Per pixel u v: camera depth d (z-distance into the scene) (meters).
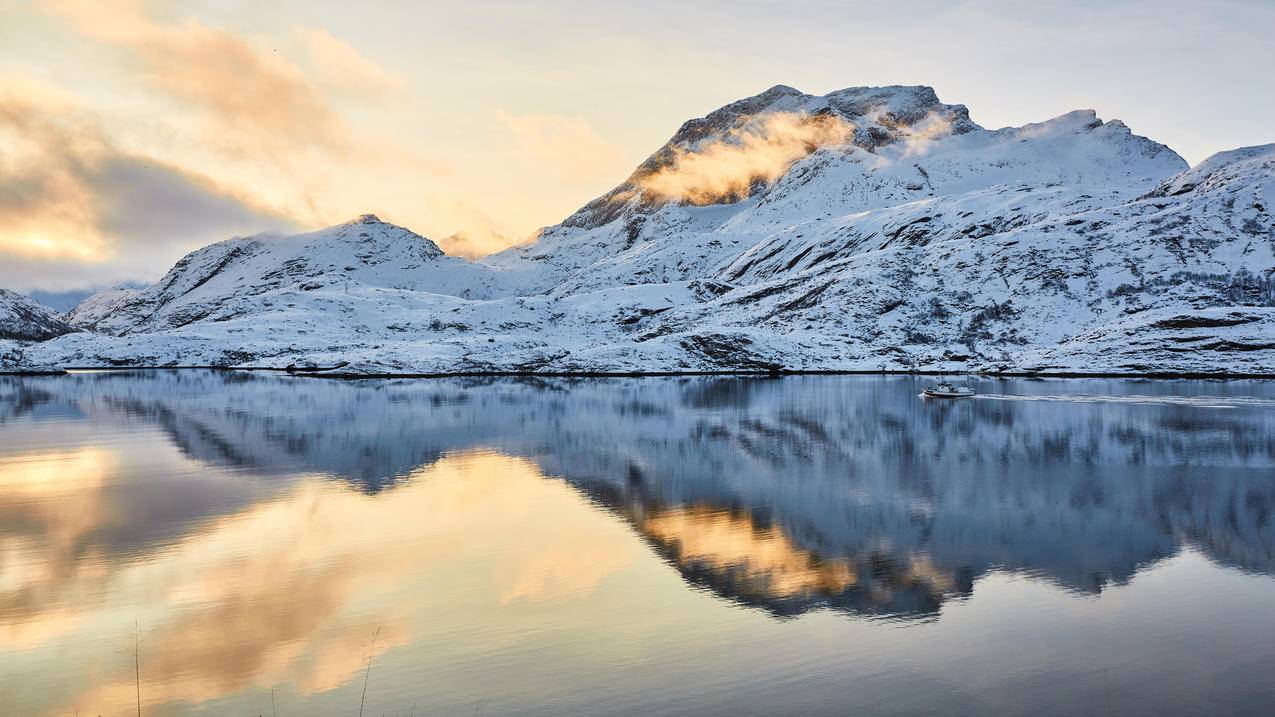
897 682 15.83
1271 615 19.17
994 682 15.79
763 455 44.81
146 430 57.44
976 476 38.00
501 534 27.27
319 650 17.64
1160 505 31.38
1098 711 14.64
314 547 25.75
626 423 61.47
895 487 35.25
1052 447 47.72
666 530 27.72
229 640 18.19
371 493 34.22
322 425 60.53
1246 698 15.05
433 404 80.19
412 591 21.44
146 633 18.61
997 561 23.92
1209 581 21.89
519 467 40.91
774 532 27.47
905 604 20.22
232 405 79.38
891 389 103.81
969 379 127.00
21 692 15.80
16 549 25.48
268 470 40.22
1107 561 23.84
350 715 14.74
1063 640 17.81
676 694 15.41
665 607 20.08
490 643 17.91
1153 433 53.91
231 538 26.80
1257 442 49.31
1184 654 16.97
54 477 38.25
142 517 29.78
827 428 57.91
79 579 22.48
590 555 24.73
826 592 21.22
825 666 16.58
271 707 15.08
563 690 15.62
